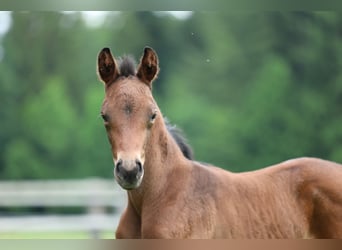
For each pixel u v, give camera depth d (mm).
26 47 36344
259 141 25703
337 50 31953
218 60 34094
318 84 31203
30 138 28156
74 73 35500
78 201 15914
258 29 34906
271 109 26188
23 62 35750
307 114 27031
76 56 36156
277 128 26016
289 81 28562
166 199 6645
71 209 20859
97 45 36344
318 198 7188
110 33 36812
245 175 7262
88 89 33281
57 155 27531
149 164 6566
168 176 6715
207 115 27891
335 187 7184
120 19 37094
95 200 15336
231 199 6891
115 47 36219
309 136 26359
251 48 34219
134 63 6734
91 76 35344
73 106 32500
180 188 6695
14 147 27859
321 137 26594
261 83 27344
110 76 6648
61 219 14930
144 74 6648
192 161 7027
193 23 36625
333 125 27234
